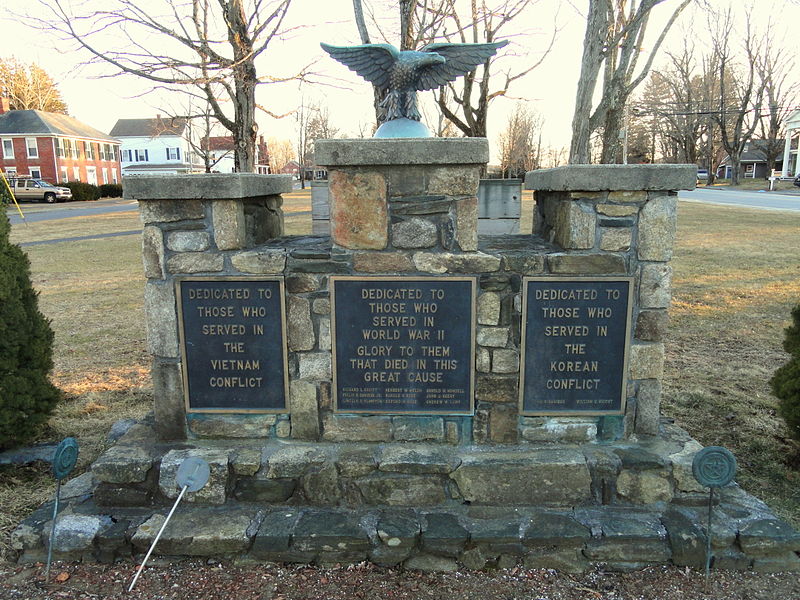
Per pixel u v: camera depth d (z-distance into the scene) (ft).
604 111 27.99
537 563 10.02
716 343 21.54
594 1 25.57
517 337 11.03
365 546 10.11
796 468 12.88
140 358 20.79
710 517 9.66
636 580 9.71
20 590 9.58
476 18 28.53
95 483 10.93
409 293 10.93
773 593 9.37
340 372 11.26
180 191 10.53
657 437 11.55
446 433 11.41
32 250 48.98
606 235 10.66
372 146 10.19
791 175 180.04
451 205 10.61
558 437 11.37
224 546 10.14
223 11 24.50
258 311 11.11
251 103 26.48
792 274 33.14
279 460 10.85
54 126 144.97
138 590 9.55
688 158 180.24
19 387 13.07
